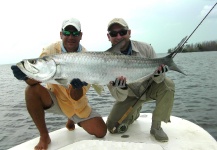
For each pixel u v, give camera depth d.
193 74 8.05
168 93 1.53
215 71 8.49
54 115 3.18
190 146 1.40
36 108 1.48
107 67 1.40
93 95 4.75
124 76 1.44
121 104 1.69
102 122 1.62
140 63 1.46
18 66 1.33
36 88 1.49
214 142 1.44
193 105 3.42
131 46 1.64
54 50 1.60
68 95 1.57
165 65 1.51
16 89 7.36
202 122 2.63
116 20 1.57
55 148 1.47
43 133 1.49
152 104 3.60
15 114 3.54
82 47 1.64
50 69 1.33
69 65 1.35
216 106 3.27
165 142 1.47
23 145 1.51
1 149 2.20
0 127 2.86
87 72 1.37
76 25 1.53
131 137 1.57
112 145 1.30
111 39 1.60
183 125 1.71
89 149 1.27
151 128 1.57
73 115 1.63
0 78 15.12
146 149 1.26
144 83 1.66
